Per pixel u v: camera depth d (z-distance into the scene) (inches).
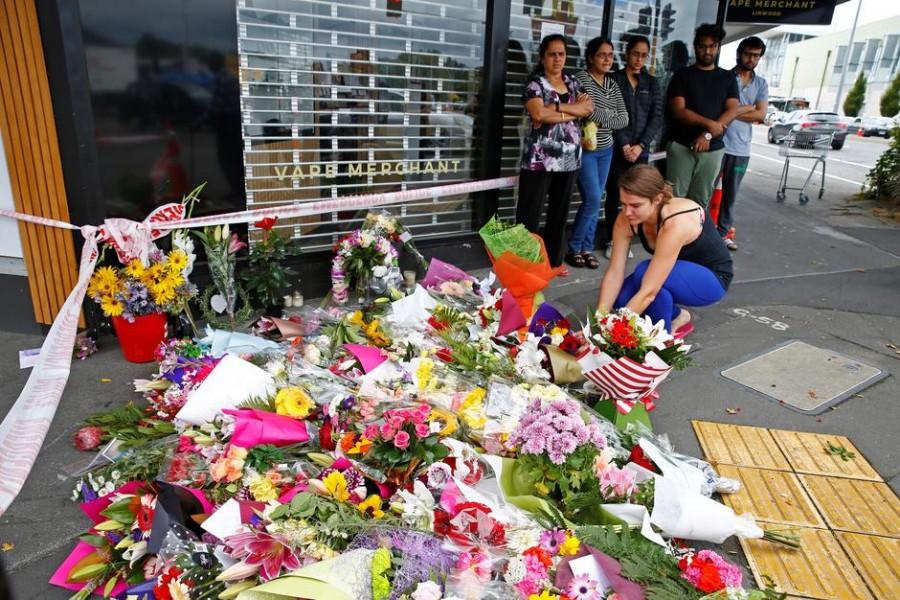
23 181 140.6
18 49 131.6
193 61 145.2
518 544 73.4
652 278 139.6
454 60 196.9
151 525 76.3
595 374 112.2
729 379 147.7
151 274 134.6
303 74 170.7
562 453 83.4
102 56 134.6
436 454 85.4
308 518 76.8
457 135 204.8
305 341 128.0
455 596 66.2
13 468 82.0
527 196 199.5
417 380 103.5
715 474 107.3
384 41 182.2
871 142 1011.3
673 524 85.0
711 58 225.6
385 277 165.9
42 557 87.9
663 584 71.1
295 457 93.3
